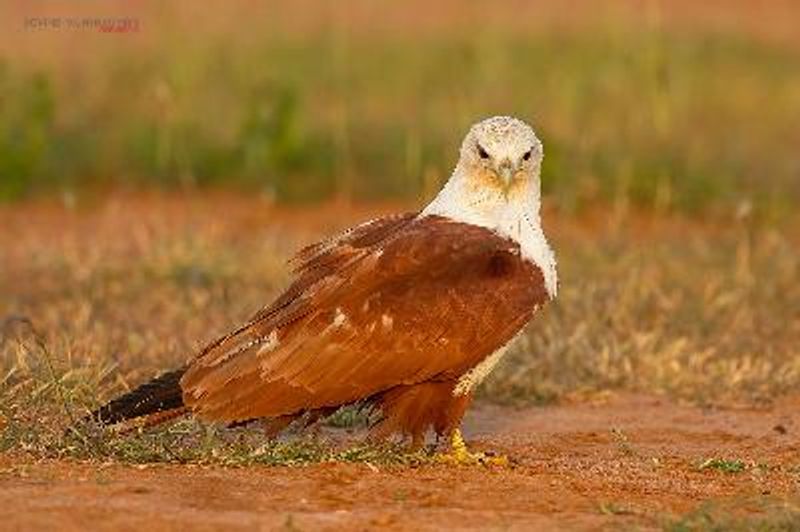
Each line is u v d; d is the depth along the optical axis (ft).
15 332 46.91
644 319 50.88
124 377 41.83
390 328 33.14
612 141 73.77
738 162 73.31
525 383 44.24
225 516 29.58
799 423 42.29
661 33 93.20
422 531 29.17
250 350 33.14
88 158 71.82
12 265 56.80
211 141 73.20
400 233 34.35
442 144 72.69
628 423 41.81
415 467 33.96
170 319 49.52
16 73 75.97
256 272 55.06
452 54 88.33
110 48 85.97
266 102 73.05
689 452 38.75
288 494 31.22
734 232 63.21
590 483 33.17
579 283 53.31
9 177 68.74
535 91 81.10
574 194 66.33
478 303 33.50
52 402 38.09
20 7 94.68
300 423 38.55
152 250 56.65
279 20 93.76
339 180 70.03
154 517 29.35
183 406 33.17
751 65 94.84
